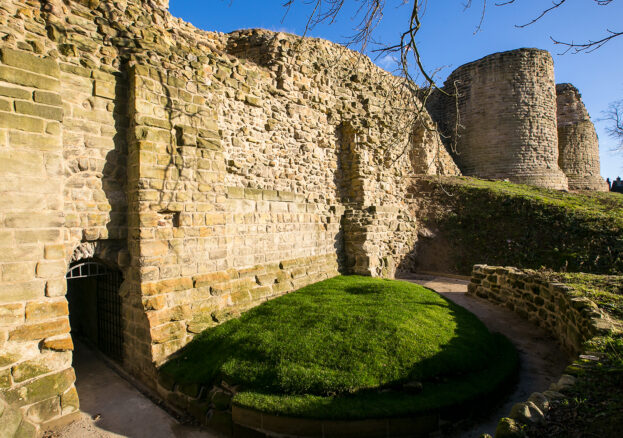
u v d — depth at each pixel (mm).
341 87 10727
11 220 4141
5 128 4141
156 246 5457
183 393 4875
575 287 6172
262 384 4562
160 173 5539
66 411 4457
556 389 3451
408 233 13141
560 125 25156
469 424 4156
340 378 4430
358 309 6465
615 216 11422
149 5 6078
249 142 7902
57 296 4453
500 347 5832
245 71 7863
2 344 4020
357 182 10797
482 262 12000
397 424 3904
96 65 5242
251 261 7531
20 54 4293
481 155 21344
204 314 6070
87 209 5125
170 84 5820
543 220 11945
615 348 3973
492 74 21078
